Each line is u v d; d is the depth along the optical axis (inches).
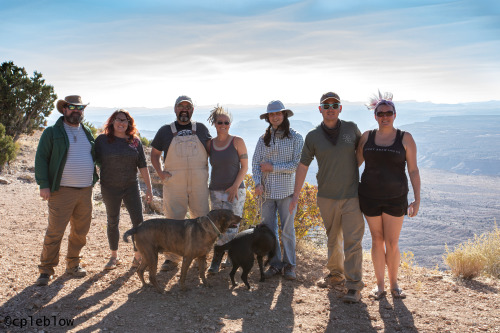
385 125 192.5
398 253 204.2
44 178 200.1
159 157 238.4
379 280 207.0
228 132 229.1
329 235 217.5
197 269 240.7
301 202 294.8
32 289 196.5
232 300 195.9
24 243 275.9
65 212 206.1
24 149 700.0
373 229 202.7
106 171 221.1
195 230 201.9
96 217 372.8
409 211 190.2
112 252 235.1
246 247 209.2
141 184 551.2
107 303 185.9
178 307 185.3
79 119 207.6
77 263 221.8
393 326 172.6
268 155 227.9
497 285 226.5
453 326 171.3
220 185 231.8
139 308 182.1
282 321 175.2
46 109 760.3
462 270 237.6
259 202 245.3
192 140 230.5
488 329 168.1
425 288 219.1
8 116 709.3
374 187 195.6
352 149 203.2
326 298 203.6
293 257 231.5
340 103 203.2
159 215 441.4
